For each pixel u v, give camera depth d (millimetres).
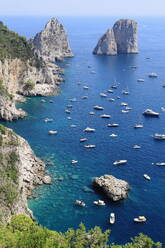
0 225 62688
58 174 98750
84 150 115375
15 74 172375
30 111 152625
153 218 80375
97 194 89312
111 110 157875
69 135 127562
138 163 107438
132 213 82125
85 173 100062
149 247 54125
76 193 89562
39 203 84750
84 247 55375
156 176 99688
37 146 116875
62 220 79062
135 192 91000
